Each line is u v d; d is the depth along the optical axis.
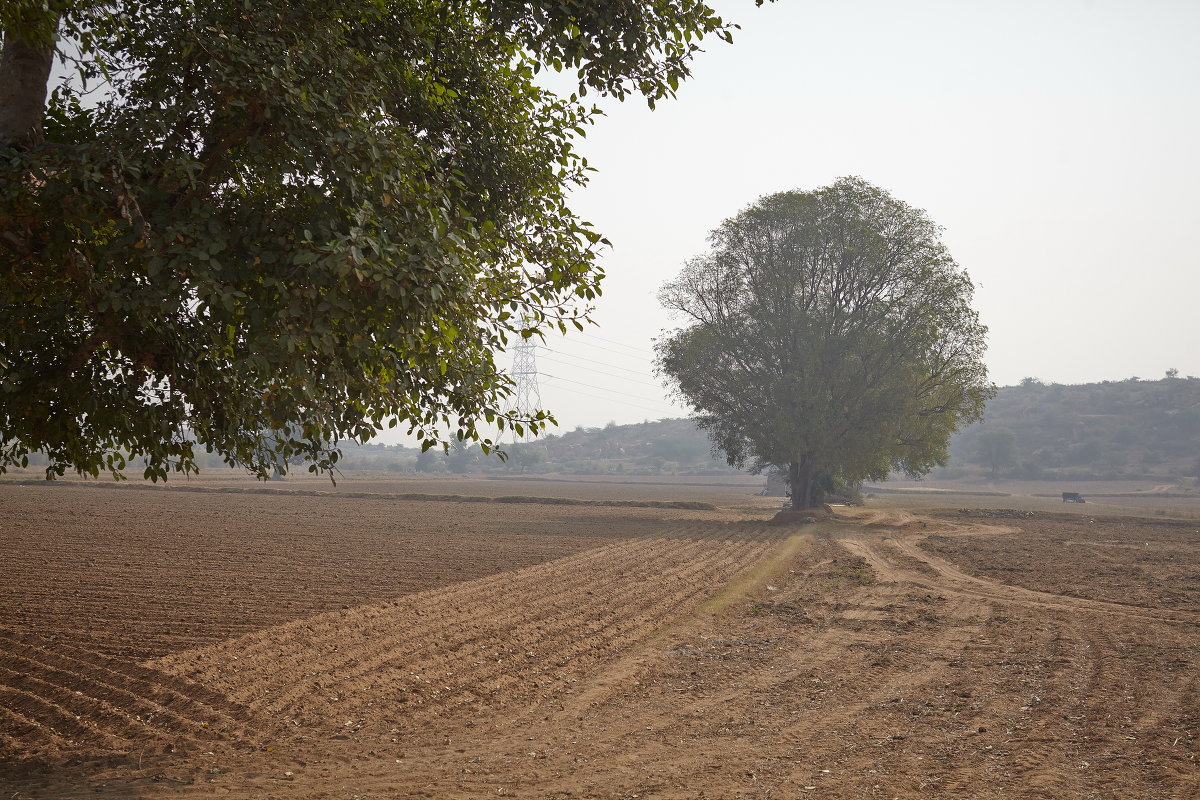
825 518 44.38
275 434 7.71
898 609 16.92
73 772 7.27
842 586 20.44
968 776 7.17
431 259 6.35
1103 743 8.11
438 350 7.32
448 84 8.45
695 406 46.88
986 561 26.31
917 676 11.16
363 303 6.38
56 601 15.95
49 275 6.98
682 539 32.50
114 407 6.92
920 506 68.12
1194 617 16.03
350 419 7.64
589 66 7.90
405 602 16.61
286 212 6.70
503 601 17.02
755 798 6.68
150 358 6.87
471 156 8.49
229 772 7.32
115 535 28.95
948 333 44.09
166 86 6.90
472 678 10.91
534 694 10.23
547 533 34.38
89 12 7.27
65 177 5.88
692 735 8.57
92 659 11.37
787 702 9.89
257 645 12.39
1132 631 14.47
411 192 6.93
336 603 16.34
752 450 46.66
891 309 43.88
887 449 44.44
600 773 7.35
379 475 149.12
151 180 6.31
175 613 14.93
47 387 6.84
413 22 8.18
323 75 6.86
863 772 7.33
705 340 45.34
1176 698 9.86
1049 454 168.88
